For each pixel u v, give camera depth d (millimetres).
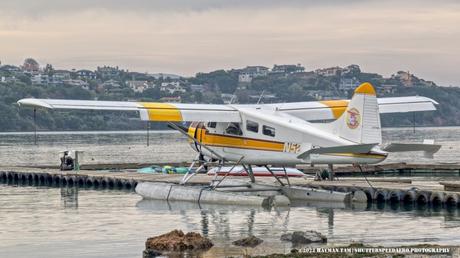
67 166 68562
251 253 30484
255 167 61406
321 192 47156
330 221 39406
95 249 32281
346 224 38344
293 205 45469
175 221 39688
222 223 38875
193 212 42781
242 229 37031
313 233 33531
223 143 46188
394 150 40031
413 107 48594
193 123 48031
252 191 47375
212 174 61719
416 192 46656
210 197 46375
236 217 40781
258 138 44656
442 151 132125
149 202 47906
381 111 47812
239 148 45531
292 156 43344
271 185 48469
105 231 36781
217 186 47875
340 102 49219
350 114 41969
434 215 41500
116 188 58062
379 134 41469
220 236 35062
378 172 76375
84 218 41219
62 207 46188
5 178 67438
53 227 38125
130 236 35344
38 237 35219
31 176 65188
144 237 35062
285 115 45188
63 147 158625
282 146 43750
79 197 51719
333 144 41938
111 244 33344
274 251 30828
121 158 113875
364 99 41688
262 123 44531
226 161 46750
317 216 41125
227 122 45469
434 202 46000
